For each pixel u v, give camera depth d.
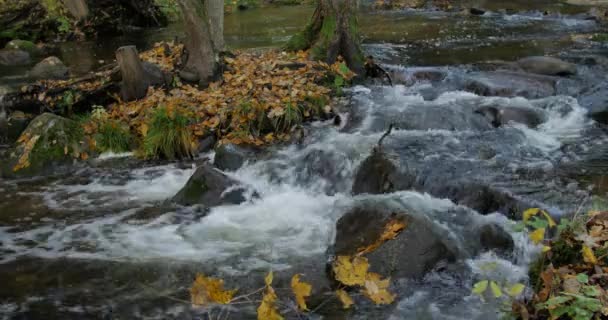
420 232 4.52
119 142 7.54
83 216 5.96
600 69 9.45
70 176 7.05
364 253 4.52
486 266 4.48
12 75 11.43
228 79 8.73
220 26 10.05
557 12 15.77
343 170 6.52
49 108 8.27
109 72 8.84
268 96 7.98
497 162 6.27
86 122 7.74
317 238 5.33
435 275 4.38
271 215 5.88
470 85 8.94
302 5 22.70
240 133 7.38
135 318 4.14
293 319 4.01
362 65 9.65
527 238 4.63
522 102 8.13
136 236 5.48
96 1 16.39
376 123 7.68
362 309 4.09
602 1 17.27
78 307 4.31
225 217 5.83
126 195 6.46
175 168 7.13
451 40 12.59
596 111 7.81
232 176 6.48
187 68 8.76
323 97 8.20
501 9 16.97
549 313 3.69
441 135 7.29
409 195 5.85
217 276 4.69
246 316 4.08
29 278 4.76
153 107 7.87
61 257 5.11
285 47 10.24
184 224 5.71
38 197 6.48
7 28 15.33
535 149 6.71
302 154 6.96
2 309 4.30
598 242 4.11
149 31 17.27
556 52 10.80
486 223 5.01
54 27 15.91
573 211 4.89
